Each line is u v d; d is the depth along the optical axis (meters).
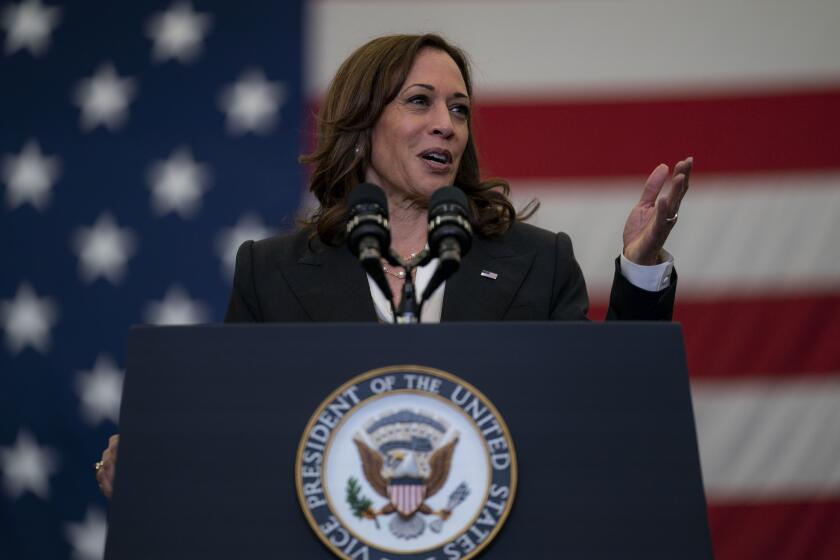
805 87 15.06
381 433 4.45
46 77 16.08
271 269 7.43
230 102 15.79
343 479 4.39
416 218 7.98
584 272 14.65
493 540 4.33
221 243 15.30
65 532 14.45
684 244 14.72
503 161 15.00
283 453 4.46
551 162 14.98
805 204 14.74
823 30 15.25
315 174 8.27
